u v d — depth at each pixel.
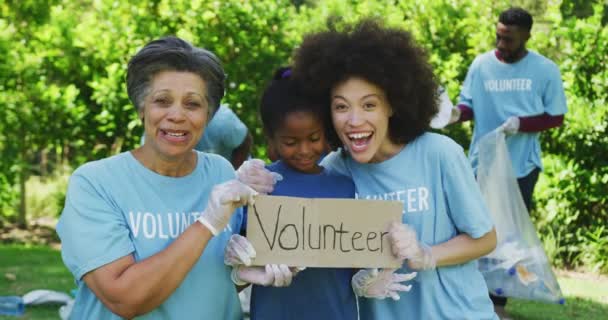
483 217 3.07
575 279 7.80
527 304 6.55
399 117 3.12
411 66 3.10
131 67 2.78
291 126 3.16
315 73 3.09
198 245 2.68
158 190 2.83
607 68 8.19
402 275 2.96
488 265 5.77
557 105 6.35
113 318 2.78
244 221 3.07
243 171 3.01
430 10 8.99
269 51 9.00
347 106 3.05
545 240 8.29
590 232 8.29
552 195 8.30
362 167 3.21
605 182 8.09
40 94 9.17
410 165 3.13
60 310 5.54
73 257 2.75
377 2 9.29
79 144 9.39
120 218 2.77
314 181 3.23
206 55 2.81
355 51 3.04
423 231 3.09
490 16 8.93
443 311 3.07
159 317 2.79
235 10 8.98
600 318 6.13
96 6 9.28
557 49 8.62
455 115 6.41
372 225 2.92
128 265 2.72
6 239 9.77
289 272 2.85
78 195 2.78
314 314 3.12
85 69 9.26
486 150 5.90
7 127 9.23
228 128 5.32
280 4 9.36
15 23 9.62
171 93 2.74
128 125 8.84
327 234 2.89
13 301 5.81
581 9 9.09
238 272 2.87
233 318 2.98
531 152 6.42
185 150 2.79
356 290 3.01
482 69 6.55
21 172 9.80
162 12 9.04
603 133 8.08
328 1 9.30
